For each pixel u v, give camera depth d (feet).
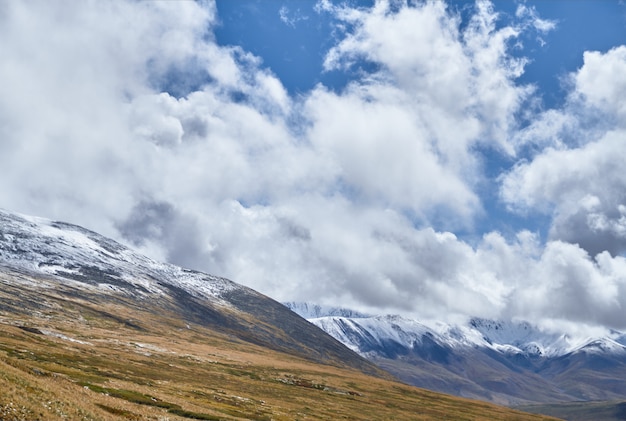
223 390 572.10
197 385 569.23
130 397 338.75
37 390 196.95
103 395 279.90
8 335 594.65
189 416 326.03
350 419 544.21
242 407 458.91
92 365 529.86
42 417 169.99
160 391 435.53
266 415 429.79
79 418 187.73
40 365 417.90
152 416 255.09
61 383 251.39
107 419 204.13
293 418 453.58
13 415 161.68
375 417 601.62
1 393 174.60
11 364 234.17
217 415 351.46
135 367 599.98
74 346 653.30
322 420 485.56
